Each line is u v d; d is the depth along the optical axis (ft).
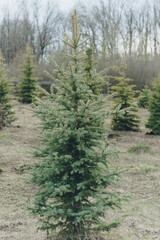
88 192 15.98
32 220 20.93
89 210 15.53
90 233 17.47
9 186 26.73
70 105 16.55
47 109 16.14
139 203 24.90
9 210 22.24
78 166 16.58
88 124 17.61
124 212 22.97
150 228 20.33
